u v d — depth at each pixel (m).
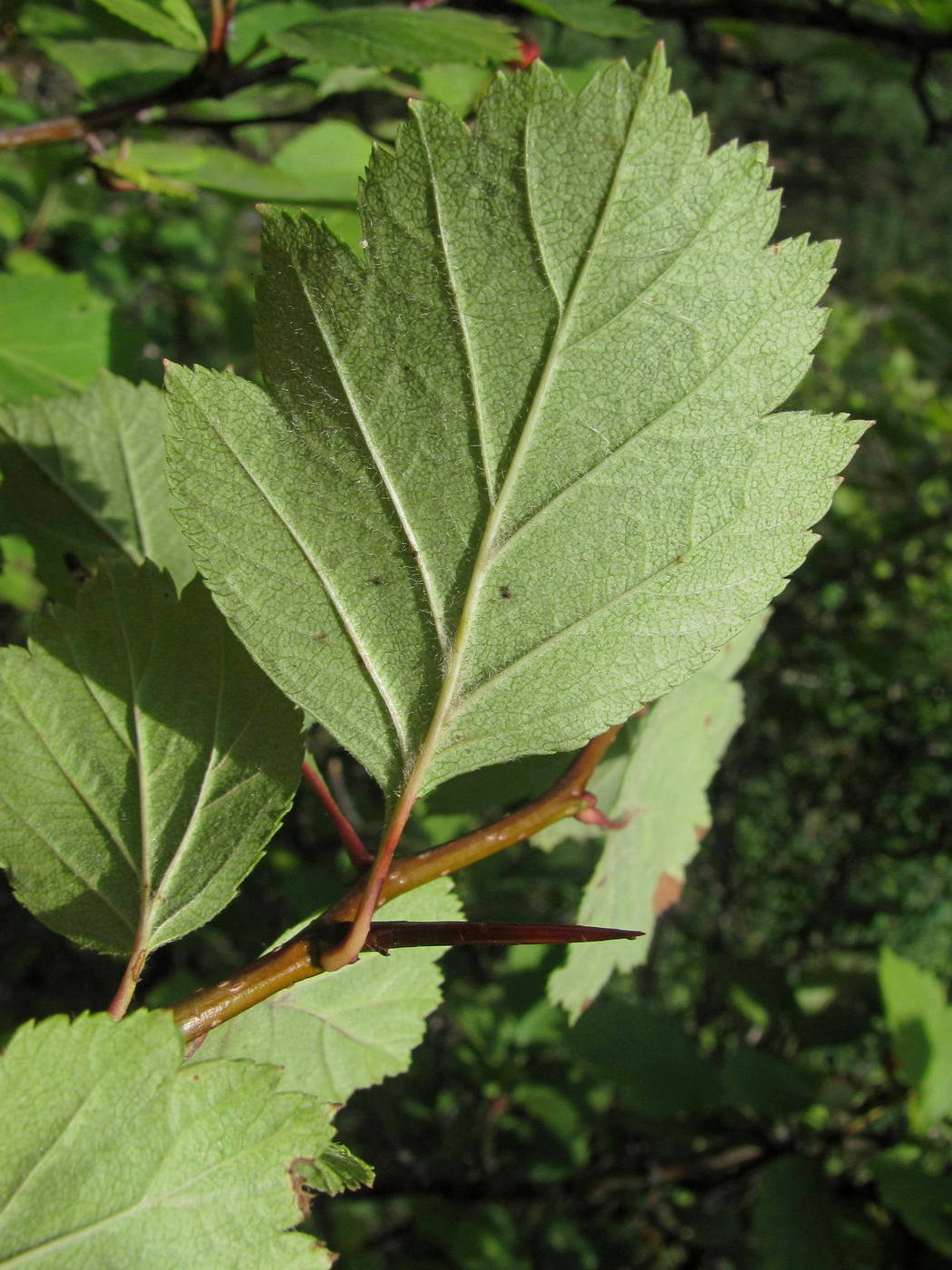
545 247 0.11
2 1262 0.10
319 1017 0.15
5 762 0.12
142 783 0.13
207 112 0.37
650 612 0.12
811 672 0.67
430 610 0.12
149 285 0.71
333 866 0.46
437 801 0.20
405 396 0.11
